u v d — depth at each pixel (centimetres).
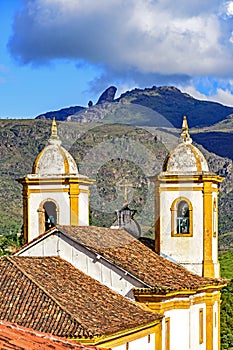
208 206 4869
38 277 3669
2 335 2206
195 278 4603
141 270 4166
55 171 4872
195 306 4475
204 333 4669
